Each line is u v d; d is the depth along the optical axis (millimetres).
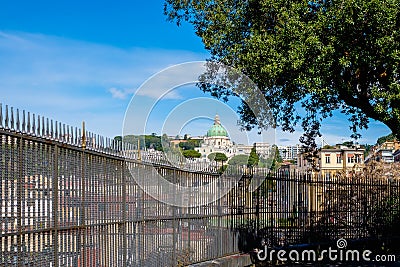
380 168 28500
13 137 6797
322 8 16016
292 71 16109
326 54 15164
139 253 11023
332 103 18594
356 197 20078
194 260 13734
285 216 17781
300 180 18359
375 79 16703
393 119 15789
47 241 7559
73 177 8453
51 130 7781
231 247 15531
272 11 17328
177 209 13039
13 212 6730
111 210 9891
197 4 19953
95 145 9336
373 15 14469
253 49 17297
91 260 8992
